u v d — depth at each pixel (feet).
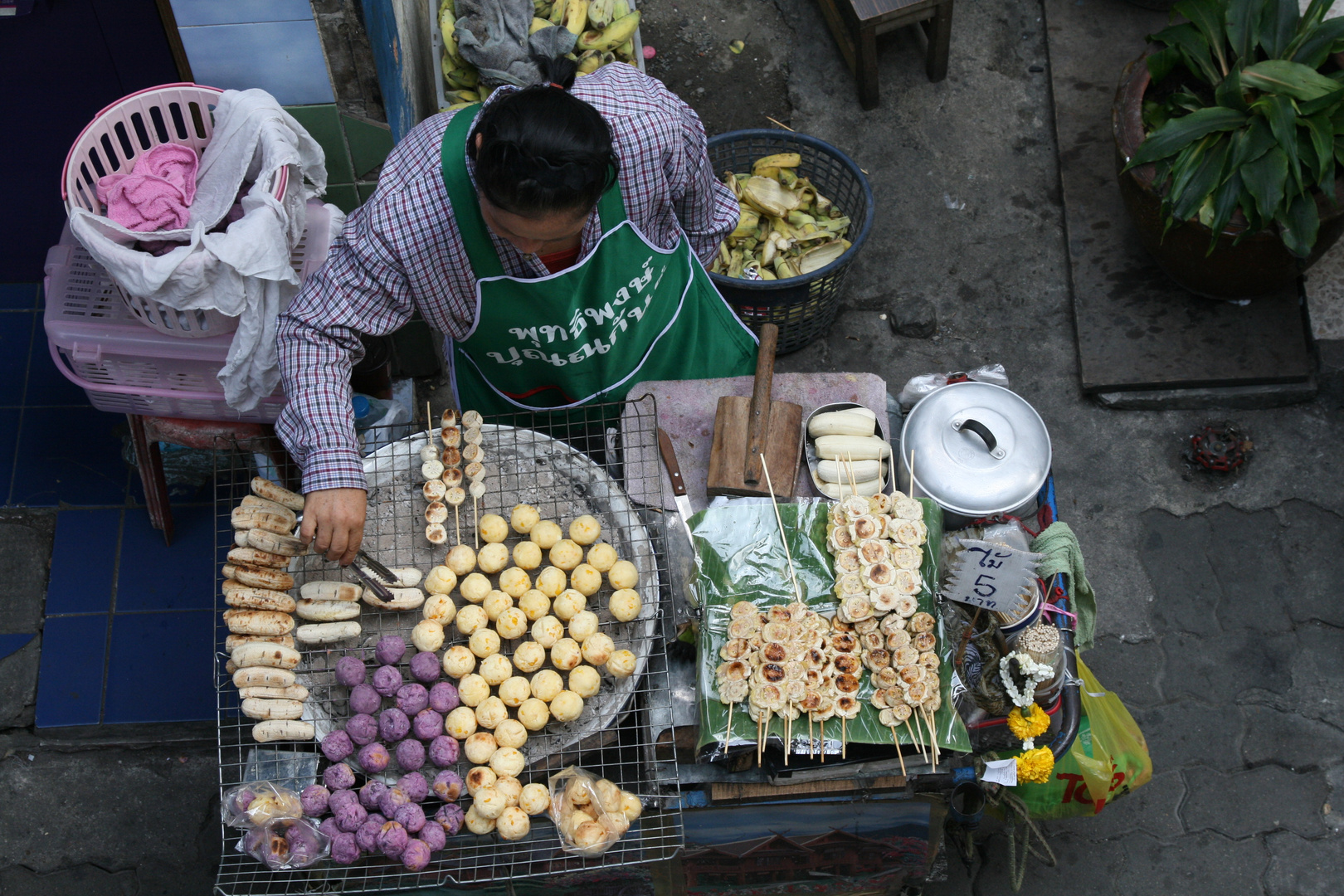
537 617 6.95
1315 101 10.30
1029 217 13.41
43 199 11.89
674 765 6.71
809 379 8.21
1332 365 12.01
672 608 7.07
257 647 6.66
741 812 7.12
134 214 8.52
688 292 8.67
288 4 8.69
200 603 11.12
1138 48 13.99
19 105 10.91
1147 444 12.08
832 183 12.39
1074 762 8.32
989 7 14.70
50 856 10.24
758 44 14.69
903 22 13.17
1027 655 6.95
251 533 6.89
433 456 7.39
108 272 8.28
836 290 11.90
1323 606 11.14
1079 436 12.19
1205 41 11.18
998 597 6.54
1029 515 8.00
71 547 11.32
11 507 11.50
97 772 10.50
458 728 6.55
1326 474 11.75
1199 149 10.71
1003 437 7.80
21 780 10.47
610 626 6.99
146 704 10.69
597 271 7.57
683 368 8.97
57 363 9.00
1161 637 11.12
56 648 10.91
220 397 9.16
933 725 6.32
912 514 6.88
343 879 6.49
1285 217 10.42
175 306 8.01
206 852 10.27
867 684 6.51
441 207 6.85
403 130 10.70
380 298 7.21
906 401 8.71
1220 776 10.45
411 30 11.81
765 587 6.77
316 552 6.85
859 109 14.20
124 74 10.96
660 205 7.75
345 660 6.64
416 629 6.73
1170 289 12.49
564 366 8.30
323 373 7.07
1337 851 10.06
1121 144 11.51
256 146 8.45
